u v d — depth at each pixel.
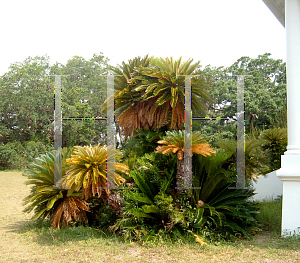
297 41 4.53
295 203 4.18
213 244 3.97
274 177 7.65
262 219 5.36
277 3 5.50
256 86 14.77
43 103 20.72
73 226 4.90
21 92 20.70
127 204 4.32
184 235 4.11
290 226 4.19
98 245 4.01
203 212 4.37
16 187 11.28
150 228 4.32
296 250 3.65
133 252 3.73
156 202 4.29
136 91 5.26
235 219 4.60
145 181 4.59
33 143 20.05
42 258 3.58
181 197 4.41
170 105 4.97
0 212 6.94
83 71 9.27
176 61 4.95
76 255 3.66
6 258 3.62
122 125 5.46
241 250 3.73
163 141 4.32
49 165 5.01
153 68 5.04
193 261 3.36
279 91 15.36
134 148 5.51
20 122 21.22
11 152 19.77
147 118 5.12
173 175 4.68
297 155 4.26
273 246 3.84
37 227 5.19
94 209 5.16
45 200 4.92
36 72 20.97
